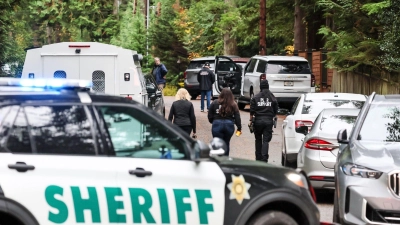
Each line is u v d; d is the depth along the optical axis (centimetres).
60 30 11219
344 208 1467
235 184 1167
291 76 4294
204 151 1137
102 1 10256
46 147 1112
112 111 1148
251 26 6334
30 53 2839
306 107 2436
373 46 3744
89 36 10225
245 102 4725
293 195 1194
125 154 1137
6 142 1103
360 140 1614
